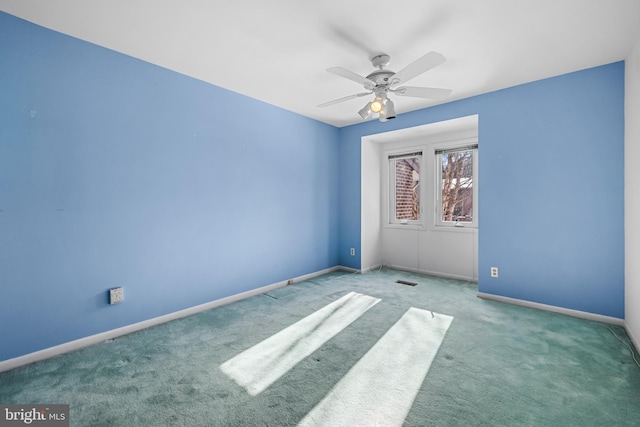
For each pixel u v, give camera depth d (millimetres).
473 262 4270
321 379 1901
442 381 1866
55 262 2230
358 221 4770
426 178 4676
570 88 2906
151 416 1580
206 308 3150
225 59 2646
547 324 2715
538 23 2100
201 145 3119
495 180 3357
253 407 1647
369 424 1518
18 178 2074
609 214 2740
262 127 3732
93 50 2391
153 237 2764
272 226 3889
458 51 2482
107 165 2479
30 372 1985
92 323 2402
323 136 4652
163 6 1923
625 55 2561
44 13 2004
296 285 4051
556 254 3012
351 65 2738
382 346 2324
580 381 1851
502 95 3303
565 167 2947
